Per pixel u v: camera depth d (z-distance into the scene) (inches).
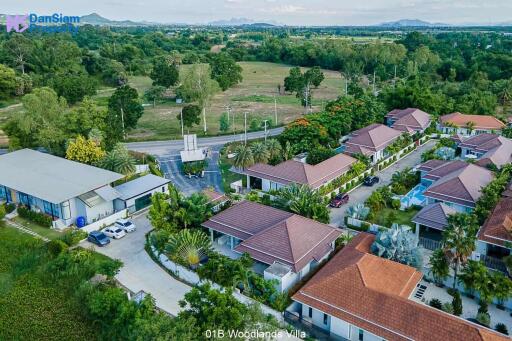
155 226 2041.1
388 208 2410.2
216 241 2070.6
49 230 2224.4
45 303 1646.2
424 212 2046.0
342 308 1418.6
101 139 3070.9
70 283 1750.7
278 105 5457.7
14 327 1520.7
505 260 1686.8
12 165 2674.7
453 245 1569.9
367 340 1382.9
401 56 7165.4
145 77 7618.1
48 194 2256.4
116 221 2262.6
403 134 3469.5
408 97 4288.9
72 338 1467.8
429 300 1603.1
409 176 2726.4
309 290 1507.1
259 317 1307.8
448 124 3809.1
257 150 2874.0
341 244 1932.8
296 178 2522.1
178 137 3946.9
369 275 1509.6
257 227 1937.7
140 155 3346.5
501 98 4847.4
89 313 1551.4
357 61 7455.7
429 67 6624.0
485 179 2393.0
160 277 1803.6
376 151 3065.9
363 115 3964.1
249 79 7603.4
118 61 7815.0
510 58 6166.3
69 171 2561.5
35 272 1836.9
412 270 1592.0
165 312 1567.4
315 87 6378.0
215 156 3415.4
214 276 1670.8
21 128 3058.6
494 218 1952.5
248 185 2731.3
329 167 2677.2
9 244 2059.5
